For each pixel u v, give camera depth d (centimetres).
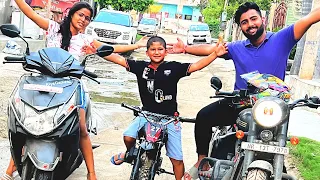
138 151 457
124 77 1374
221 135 509
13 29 441
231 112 496
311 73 1300
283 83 426
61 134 404
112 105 976
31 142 406
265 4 2548
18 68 1289
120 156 492
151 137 455
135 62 496
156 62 483
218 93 451
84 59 457
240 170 402
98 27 2098
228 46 489
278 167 366
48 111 404
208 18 4534
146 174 453
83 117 473
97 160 644
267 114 360
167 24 5762
